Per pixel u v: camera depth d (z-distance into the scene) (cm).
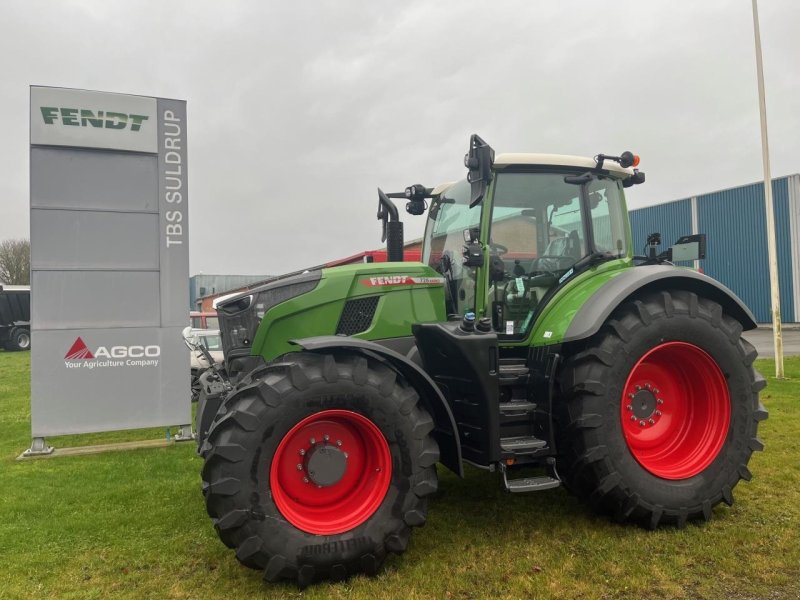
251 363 366
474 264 361
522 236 407
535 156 405
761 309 2391
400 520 311
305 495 312
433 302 385
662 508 353
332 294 363
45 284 632
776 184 2328
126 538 374
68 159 639
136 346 661
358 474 324
